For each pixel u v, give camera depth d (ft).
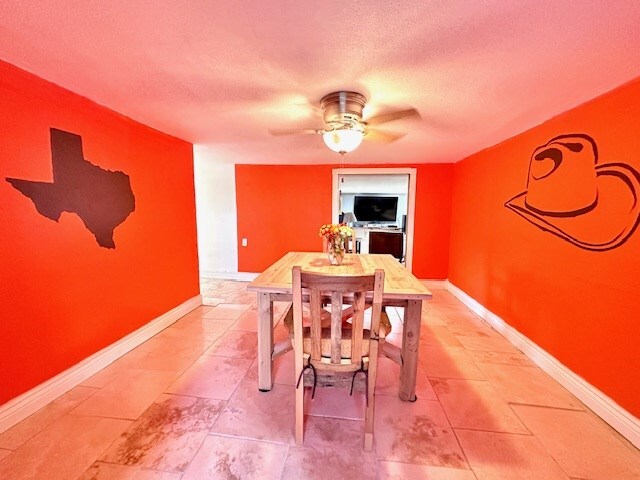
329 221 15.25
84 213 6.61
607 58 4.63
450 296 13.44
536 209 7.77
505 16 3.69
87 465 4.53
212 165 15.71
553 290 7.07
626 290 5.21
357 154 12.50
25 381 5.48
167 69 5.16
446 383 6.77
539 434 5.27
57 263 6.02
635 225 5.08
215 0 3.43
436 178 14.23
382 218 22.30
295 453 4.82
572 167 6.54
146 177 8.60
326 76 5.35
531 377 7.01
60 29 4.02
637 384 5.02
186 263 10.84
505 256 9.29
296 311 4.72
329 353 5.22
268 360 6.41
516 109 6.80
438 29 3.97
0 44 4.42
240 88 5.90
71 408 5.77
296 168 15.25
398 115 7.23
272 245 15.81
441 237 14.46
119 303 7.71
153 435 5.14
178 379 6.82
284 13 3.66
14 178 5.22
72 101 6.22
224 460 4.66
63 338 6.19
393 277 6.71
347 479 4.37
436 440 5.12
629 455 4.83
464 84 5.60
